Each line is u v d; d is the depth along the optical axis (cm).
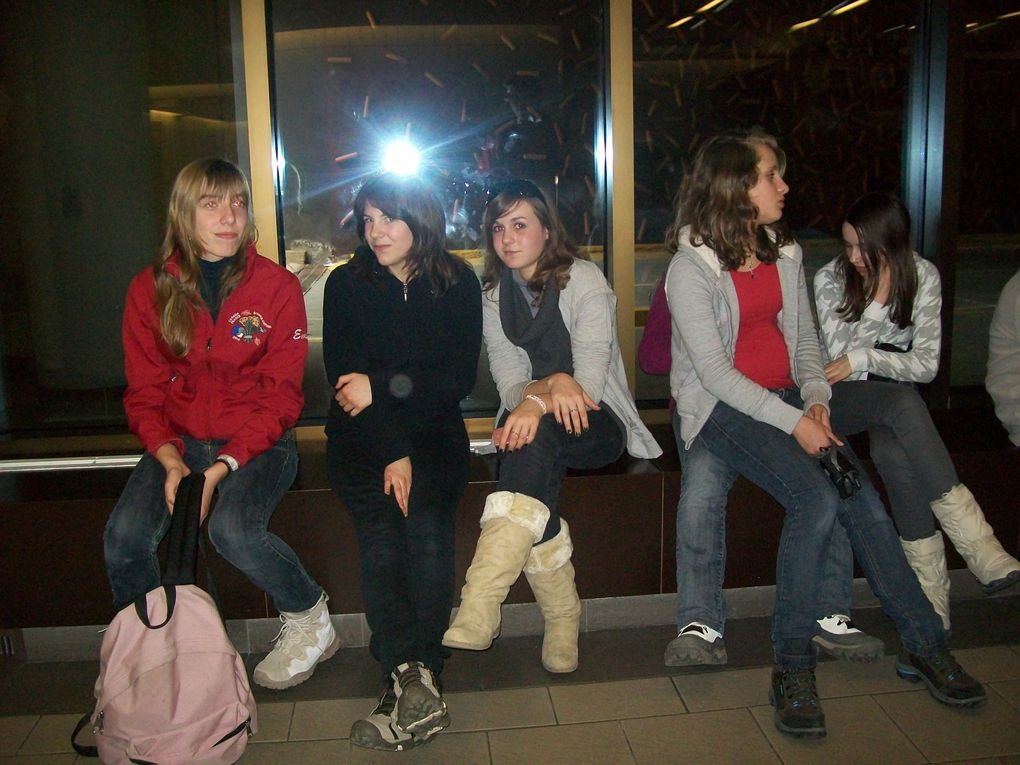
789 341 244
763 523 255
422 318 230
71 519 238
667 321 247
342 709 224
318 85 291
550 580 232
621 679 235
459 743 209
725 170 226
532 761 202
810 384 238
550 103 300
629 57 292
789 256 241
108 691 190
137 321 228
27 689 238
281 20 286
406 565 207
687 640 227
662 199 307
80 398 300
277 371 233
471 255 308
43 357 297
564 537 229
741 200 226
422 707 188
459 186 303
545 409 221
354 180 298
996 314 278
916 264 257
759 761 200
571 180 305
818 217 320
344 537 244
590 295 234
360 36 290
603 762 201
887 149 317
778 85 308
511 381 243
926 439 228
